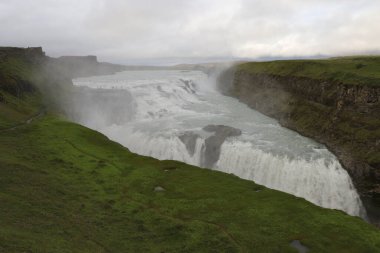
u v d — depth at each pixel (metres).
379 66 90.12
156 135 86.62
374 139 69.00
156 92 130.50
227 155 76.50
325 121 84.94
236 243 35.41
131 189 48.75
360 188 65.38
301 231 37.38
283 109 103.88
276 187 69.06
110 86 136.25
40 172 49.94
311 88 97.06
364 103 76.81
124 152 66.00
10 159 52.38
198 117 105.88
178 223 39.16
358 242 35.25
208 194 47.03
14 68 111.12
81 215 38.88
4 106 83.06
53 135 70.50
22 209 36.12
